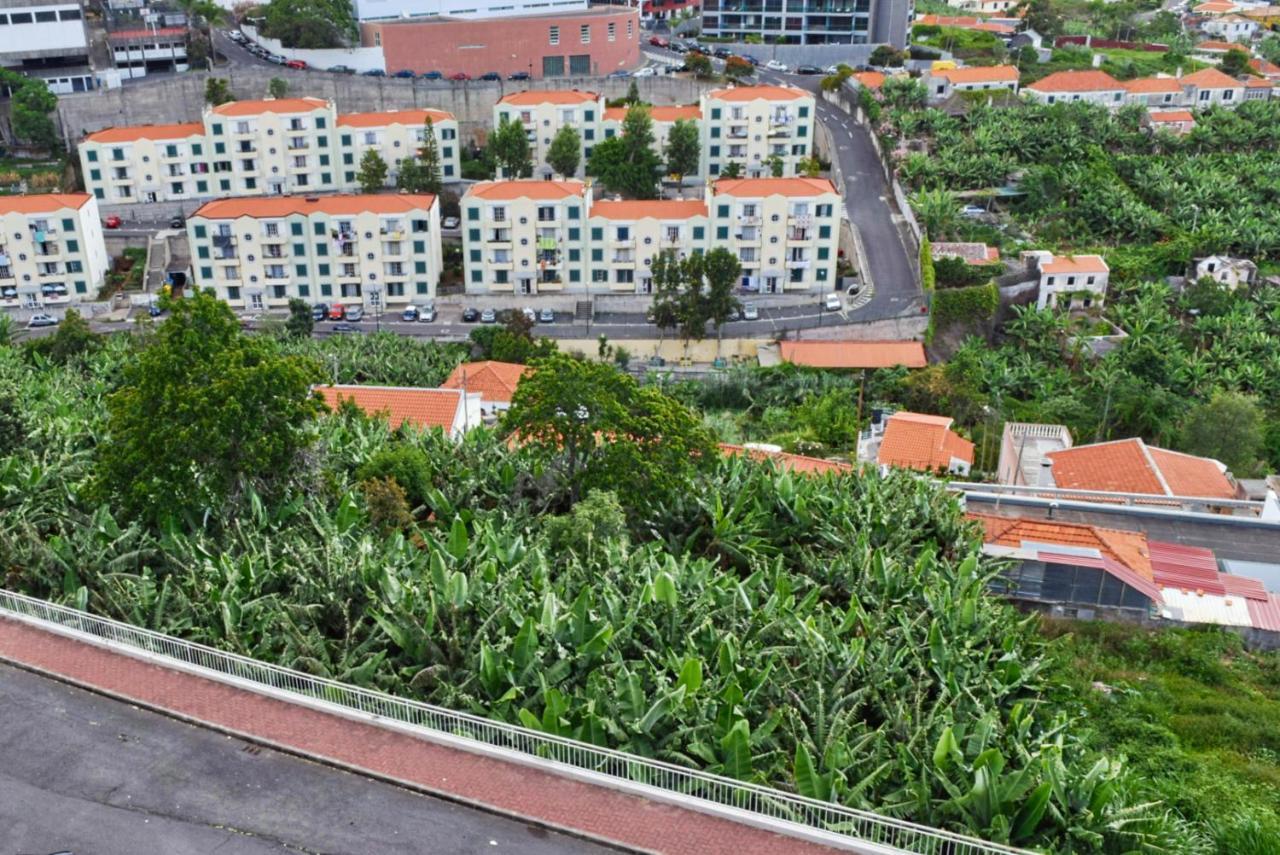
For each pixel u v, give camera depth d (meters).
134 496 42.38
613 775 28.38
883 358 99.56
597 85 152.00
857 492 51.50
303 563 39.28
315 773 28.86
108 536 41.81
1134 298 113.50
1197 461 68.25
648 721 30.70
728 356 104.06
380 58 158.50
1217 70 172.75
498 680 33.38
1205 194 129.75
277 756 29.48
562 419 49.06
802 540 47.91
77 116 141.50
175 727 30.53
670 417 49.66
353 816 27.42
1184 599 49.25
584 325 108.94
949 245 116.44
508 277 114.19
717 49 182.25
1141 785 35.75
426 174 125.62
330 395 69.25
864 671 34.84
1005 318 111.06
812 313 108.69
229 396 42.34
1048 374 96.94
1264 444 84.69
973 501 58.38
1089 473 66.31
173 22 159.12
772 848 26.25
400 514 45.81
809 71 176.25
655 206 112.75
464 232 112.56
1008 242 120.94
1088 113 147.12
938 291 106.06
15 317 112.44
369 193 127.50
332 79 148.38
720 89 137.75
